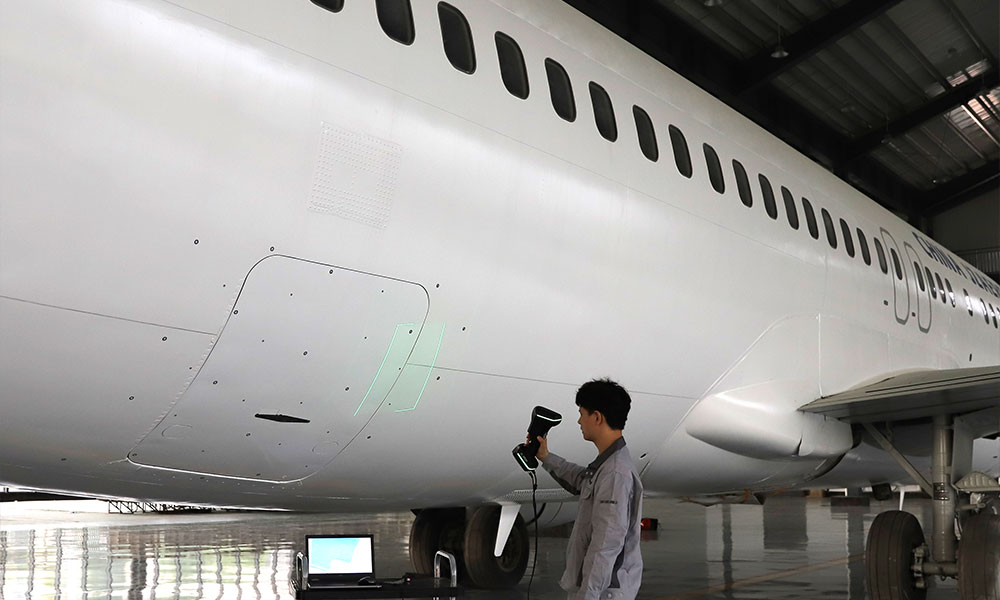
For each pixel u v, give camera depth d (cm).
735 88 1784
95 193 314
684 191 591
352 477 465
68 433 357
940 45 1898
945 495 727
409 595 465
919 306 943
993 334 1159
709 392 632
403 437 455
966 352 1062
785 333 693
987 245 2869
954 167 2686
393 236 400
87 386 343
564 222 486
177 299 343
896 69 1966
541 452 390
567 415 525
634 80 595
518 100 473
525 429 505
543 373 493
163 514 2162
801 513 2317
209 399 374
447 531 830
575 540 360
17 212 301
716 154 654
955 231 2925
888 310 869
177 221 334
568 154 496
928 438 827
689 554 1224
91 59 311
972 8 1767
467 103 438
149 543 1298
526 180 464
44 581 878
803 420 712
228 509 517
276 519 1955
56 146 304
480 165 438
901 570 723
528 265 465
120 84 317
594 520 343
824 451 734
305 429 415
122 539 1366
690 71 1678
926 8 1752
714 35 1689
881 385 745
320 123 372
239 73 348
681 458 652
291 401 397
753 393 660
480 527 788
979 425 759
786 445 689
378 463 463
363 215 388
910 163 2583
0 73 292
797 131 2089
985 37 1895
